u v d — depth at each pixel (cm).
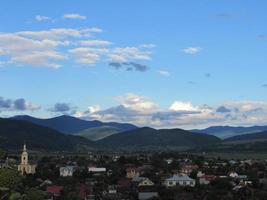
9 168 3041
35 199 3044
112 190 18950
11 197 2895
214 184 19250
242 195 16738
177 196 17125
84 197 16838
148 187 18838
